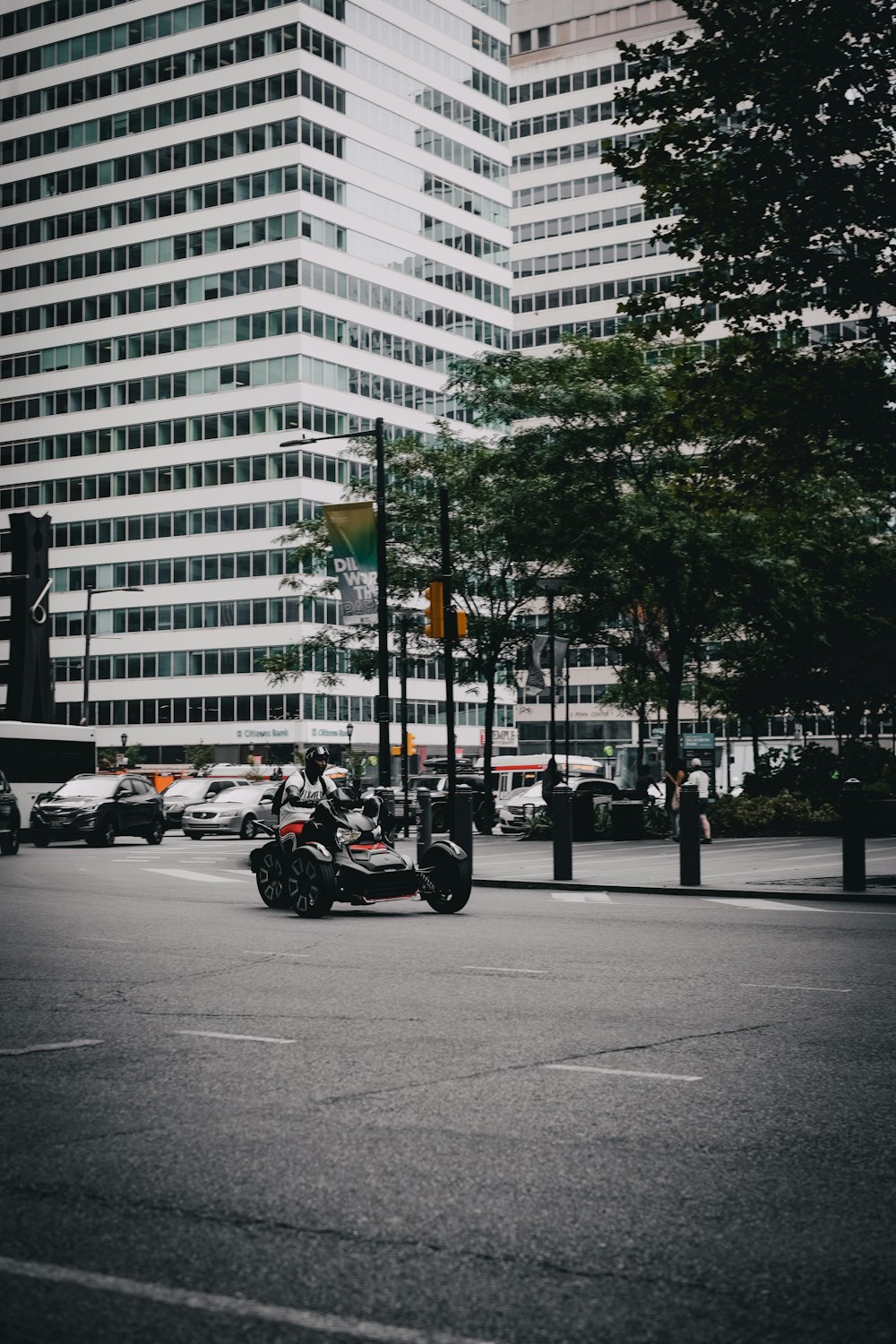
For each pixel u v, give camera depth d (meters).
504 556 43.09
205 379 87.19
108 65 90.44
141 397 89.25
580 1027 8.93
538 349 112.69
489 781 44.84
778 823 37.62
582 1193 5.32
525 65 114.25
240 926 15.63
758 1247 4.73
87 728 44.72
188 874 25.80
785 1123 6.44
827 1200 5.26
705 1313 4.15
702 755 78.56
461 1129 6.30
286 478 84.50
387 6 91.06
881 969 11.74
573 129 112.12
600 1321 4.09
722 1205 5.19
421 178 93.50
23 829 42.56
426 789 25.95
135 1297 4.24
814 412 19.50
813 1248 4.73
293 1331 3.98
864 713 43.88
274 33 85.12
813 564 36.06
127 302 89.88
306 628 83.88
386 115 90.81
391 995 10.25
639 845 34.38
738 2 18.52
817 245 19.16
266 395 85.25
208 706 86.31
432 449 46.00
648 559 34.88
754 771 42.59
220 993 10.40
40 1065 7.70
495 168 100.00
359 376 88.38
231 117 86.38
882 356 19.59
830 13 17.86
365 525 29.48
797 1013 9.46
